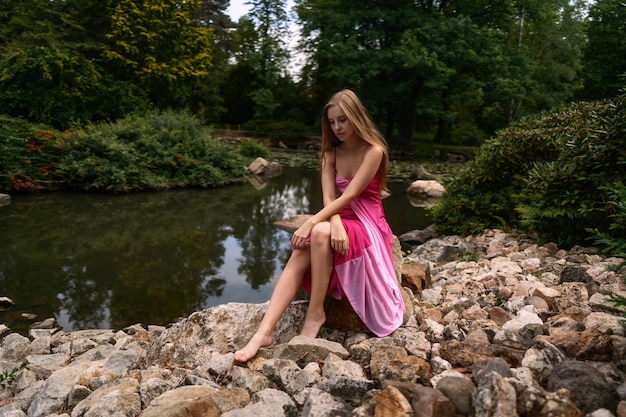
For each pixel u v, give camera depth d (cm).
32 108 1489
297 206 935
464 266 441
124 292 461
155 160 1139
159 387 203
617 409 143
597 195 416
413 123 2562
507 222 612
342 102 264
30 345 338
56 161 1050
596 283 318
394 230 734
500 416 141
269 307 241
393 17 2308
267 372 207
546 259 416
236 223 765
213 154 1255
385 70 2316
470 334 230
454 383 165
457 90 2445
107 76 1872
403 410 153
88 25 2352
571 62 2680
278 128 2712
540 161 574
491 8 2428
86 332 369
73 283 482
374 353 209
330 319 262
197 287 476
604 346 191
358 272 246
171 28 2225
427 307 304
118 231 695
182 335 257
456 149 2330
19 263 541
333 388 184
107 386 216
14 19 2136
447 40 2256
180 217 801
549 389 162
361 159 272
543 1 2542
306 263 249
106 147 1070
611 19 2039
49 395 225
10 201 898
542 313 265
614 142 391
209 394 184
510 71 2336
